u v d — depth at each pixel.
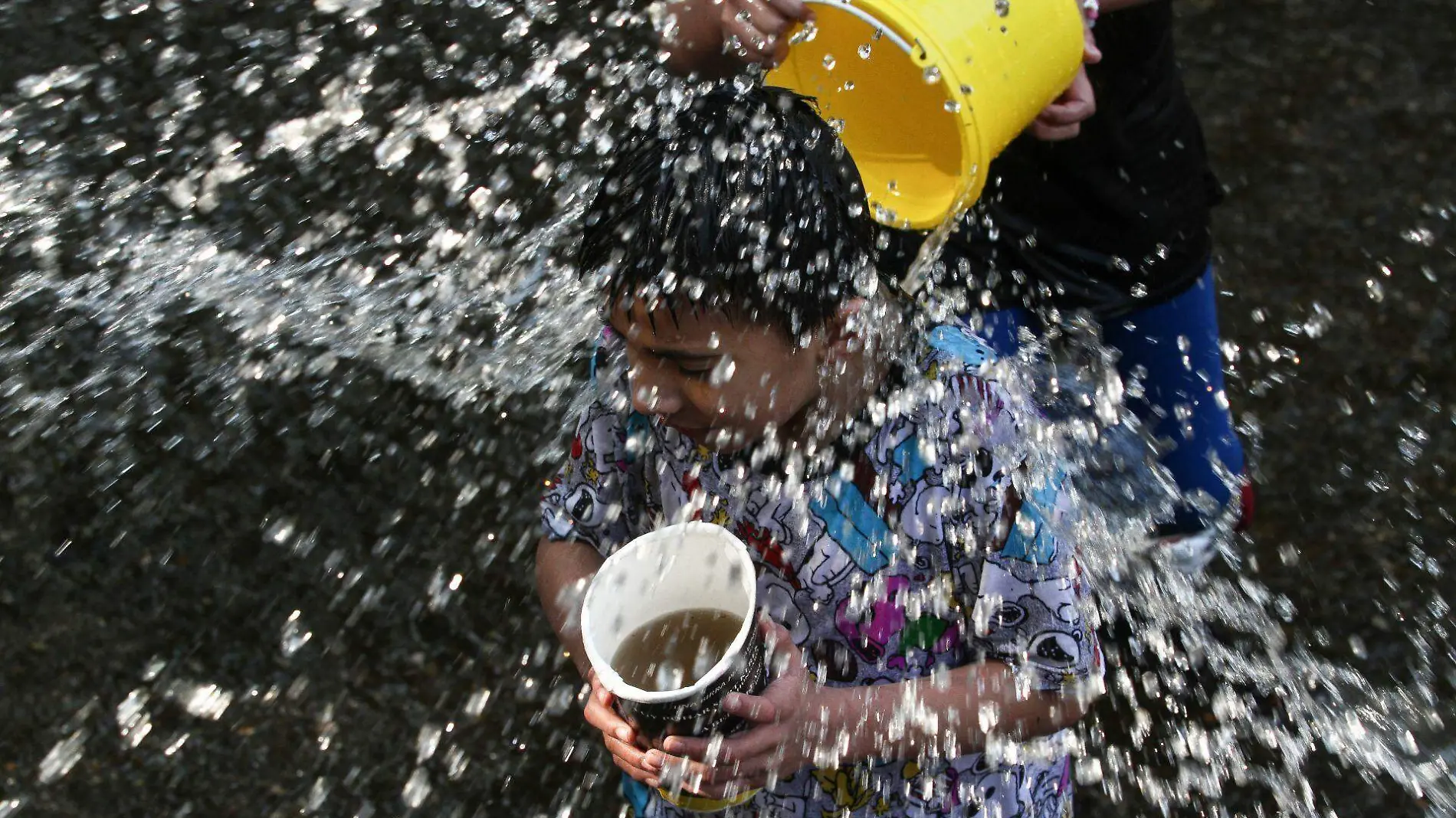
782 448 1.28
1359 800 2.02
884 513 1.29
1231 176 3.25
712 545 1.29
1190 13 3.80
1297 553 2.40
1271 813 2.01
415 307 2.80
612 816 2.03
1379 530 2.44
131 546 2.38
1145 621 2.26
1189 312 2.04
